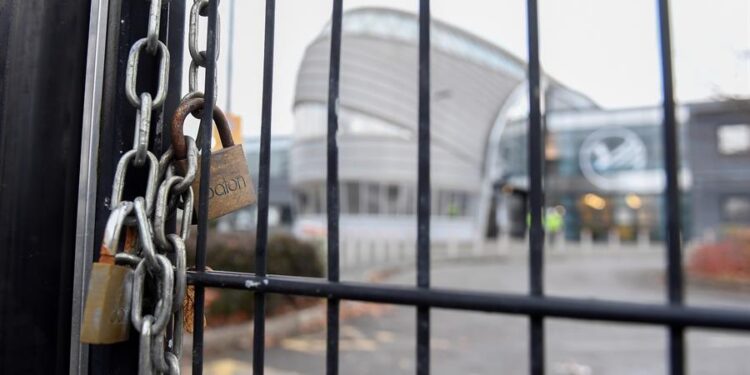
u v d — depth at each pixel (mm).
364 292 773
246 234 7527
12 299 896
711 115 25594
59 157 935
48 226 919
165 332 878
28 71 946
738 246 13500
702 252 14188
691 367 5250
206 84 942
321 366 4828
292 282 833
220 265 6266
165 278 809
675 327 572
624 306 599
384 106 19625
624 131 28516
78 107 955
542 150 708
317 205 20281
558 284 12289
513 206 28531
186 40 1098
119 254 830
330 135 855
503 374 4668
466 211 24453
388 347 5664
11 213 915
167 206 895
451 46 16000
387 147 21812
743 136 25047
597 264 18172
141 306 818
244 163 998
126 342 910
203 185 916
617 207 28797
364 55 16047
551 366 5000
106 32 964
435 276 13336
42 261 910
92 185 928
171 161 913
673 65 621
